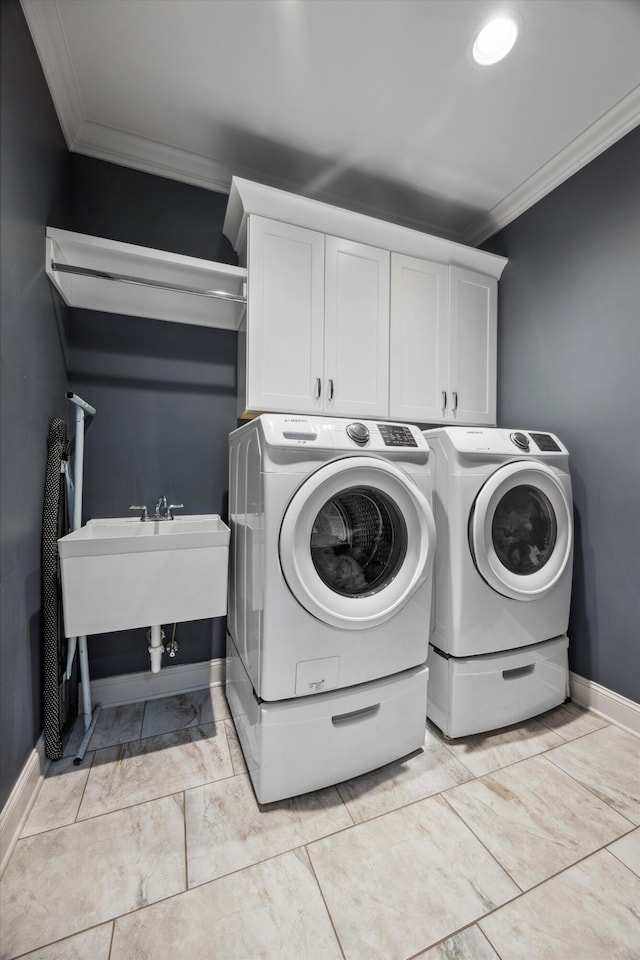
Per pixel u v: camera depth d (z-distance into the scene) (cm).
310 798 129
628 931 92
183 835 115
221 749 152
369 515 150
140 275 172
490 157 188
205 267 167
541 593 163
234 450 177
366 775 139
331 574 143
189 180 195
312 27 132
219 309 194
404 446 142
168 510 182
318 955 87
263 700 125
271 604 121
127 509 186
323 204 178
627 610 167
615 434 172
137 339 188
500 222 227
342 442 133
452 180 203
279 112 164
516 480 159
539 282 207
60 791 130
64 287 161
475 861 108
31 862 106
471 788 133
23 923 92
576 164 186
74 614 129
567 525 171
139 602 136
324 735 128
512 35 134
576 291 188
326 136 176
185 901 97
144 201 188
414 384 204
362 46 138
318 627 126
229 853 109
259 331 171
